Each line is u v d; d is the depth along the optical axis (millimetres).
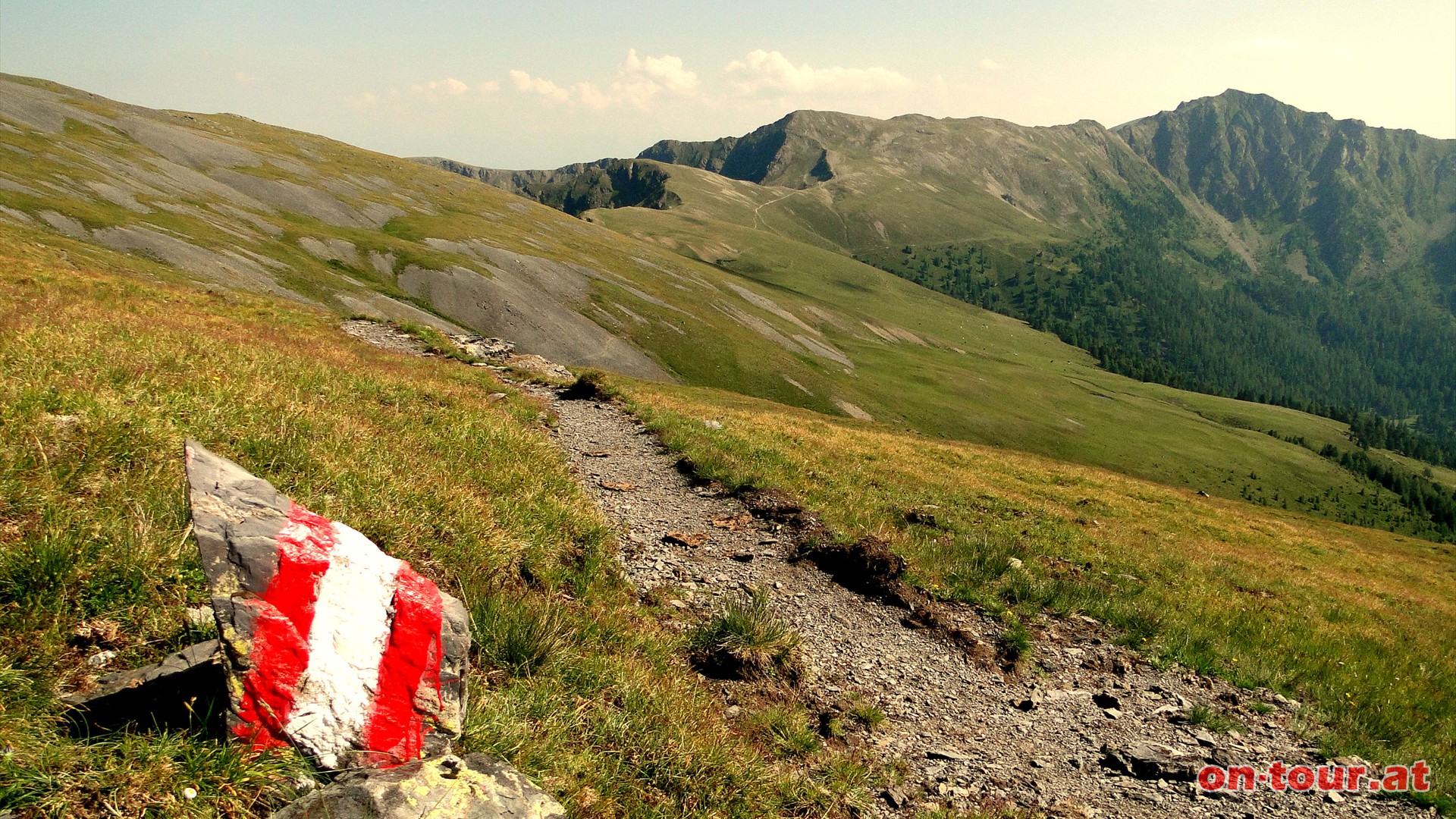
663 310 161000
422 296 126125
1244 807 8438
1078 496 32188
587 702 6508
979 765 8391
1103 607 14461
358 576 4438
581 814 5035
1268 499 174875
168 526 5980
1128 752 9219
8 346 9773
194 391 9930
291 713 4082
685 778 5961
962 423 166000
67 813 3367
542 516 11375
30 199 89062
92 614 5016
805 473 21156
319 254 125562
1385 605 23859
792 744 7699
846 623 11836
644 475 18688
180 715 4195
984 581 14602
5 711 3793
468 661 4688
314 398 13094
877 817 6836
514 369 36844
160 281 55344
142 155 147000
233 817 3691
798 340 187250
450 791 3994
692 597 11383
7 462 6086
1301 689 12742
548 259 167375
